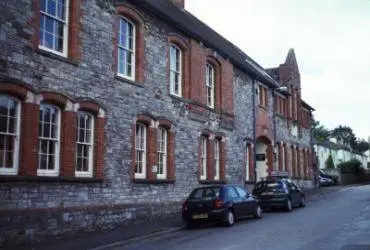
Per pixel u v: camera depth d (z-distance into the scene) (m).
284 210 24.22
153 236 15.86
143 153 19.92
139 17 19.67
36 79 14.41
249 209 19.66
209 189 18.30
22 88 13.92
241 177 28.70
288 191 23.94
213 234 15.72
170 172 21.36
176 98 22.14
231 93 28.05
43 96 14.63
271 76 39.34
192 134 23.45
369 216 19.70
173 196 21.44
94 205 16.48
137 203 18.83
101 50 17.33
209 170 25.02
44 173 14.78
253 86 31.66
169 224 18.28
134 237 15.01
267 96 34.66
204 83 24.97
